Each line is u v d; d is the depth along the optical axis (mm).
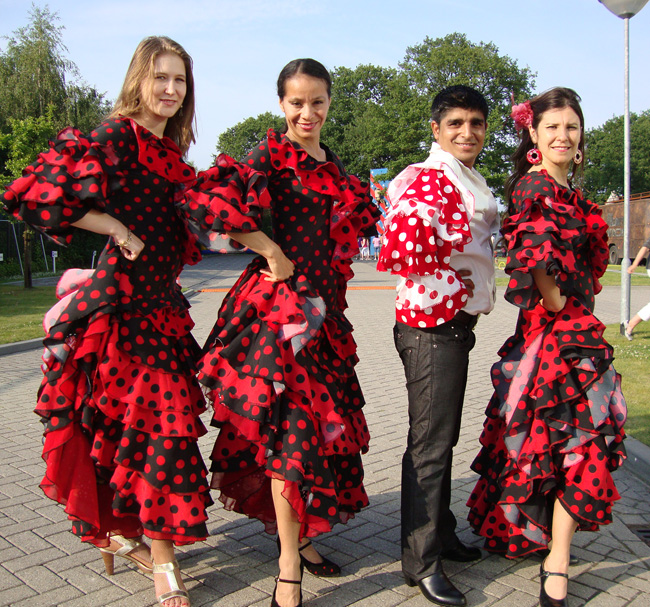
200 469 2410
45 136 16859
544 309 2588
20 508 3443
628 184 8648
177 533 2326
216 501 3557
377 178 35719
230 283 20125
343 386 2627
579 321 2502
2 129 22438
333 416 2377
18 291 16969
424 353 2568
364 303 14461
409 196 2518
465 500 3537
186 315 2645
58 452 2395
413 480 2582
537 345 2576
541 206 2436
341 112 55031
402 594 2586
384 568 2809
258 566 2820
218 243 2389
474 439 4605
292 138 2578
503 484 2590
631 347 7570
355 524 3260
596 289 2717
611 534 3152
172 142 2537
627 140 8680
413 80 39281
